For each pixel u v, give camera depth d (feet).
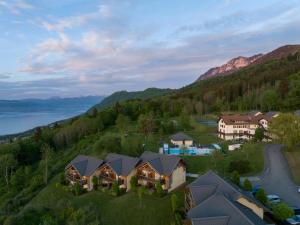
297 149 266.98
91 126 445.78
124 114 482.28
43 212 195.31
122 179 214.69
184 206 171.94
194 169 235.40
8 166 332.39
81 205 196.13
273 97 456.04
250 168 225.76
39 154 395.55
